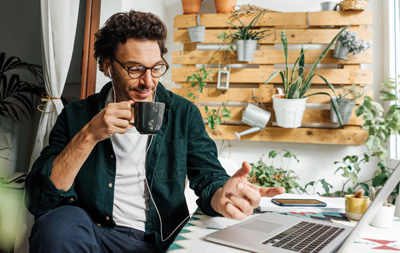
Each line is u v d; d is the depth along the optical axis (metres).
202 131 1.25
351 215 0.95
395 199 2.09
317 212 1.04
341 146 2.44
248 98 2.50
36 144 1.73
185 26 2.60
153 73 1.07
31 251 0.83
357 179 2.18
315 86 2.46
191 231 0.78
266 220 0.86
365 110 2.11
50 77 1.76
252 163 2.50
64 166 0.92
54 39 1.74
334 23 2.39
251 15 2.52
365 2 2.32
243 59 2.40
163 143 1.19
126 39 1.02
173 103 1.27
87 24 2.15
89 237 0.90
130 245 1.05
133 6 2.36
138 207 1.12
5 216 0.37
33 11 1.85
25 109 1.81
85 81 2.15
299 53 2.43
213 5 2.71
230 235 0.72
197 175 1.13
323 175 2.46
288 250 0.63
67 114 1.23
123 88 1.07
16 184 1.71
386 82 2.13
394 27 2.31
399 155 2.28
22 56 1.80
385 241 0.74
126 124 0.86
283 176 2.46
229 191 0.83
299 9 2.56
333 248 0.65
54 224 0.85
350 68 2.38
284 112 2.23
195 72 2.59
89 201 1.09
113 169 1.12
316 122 2.38
